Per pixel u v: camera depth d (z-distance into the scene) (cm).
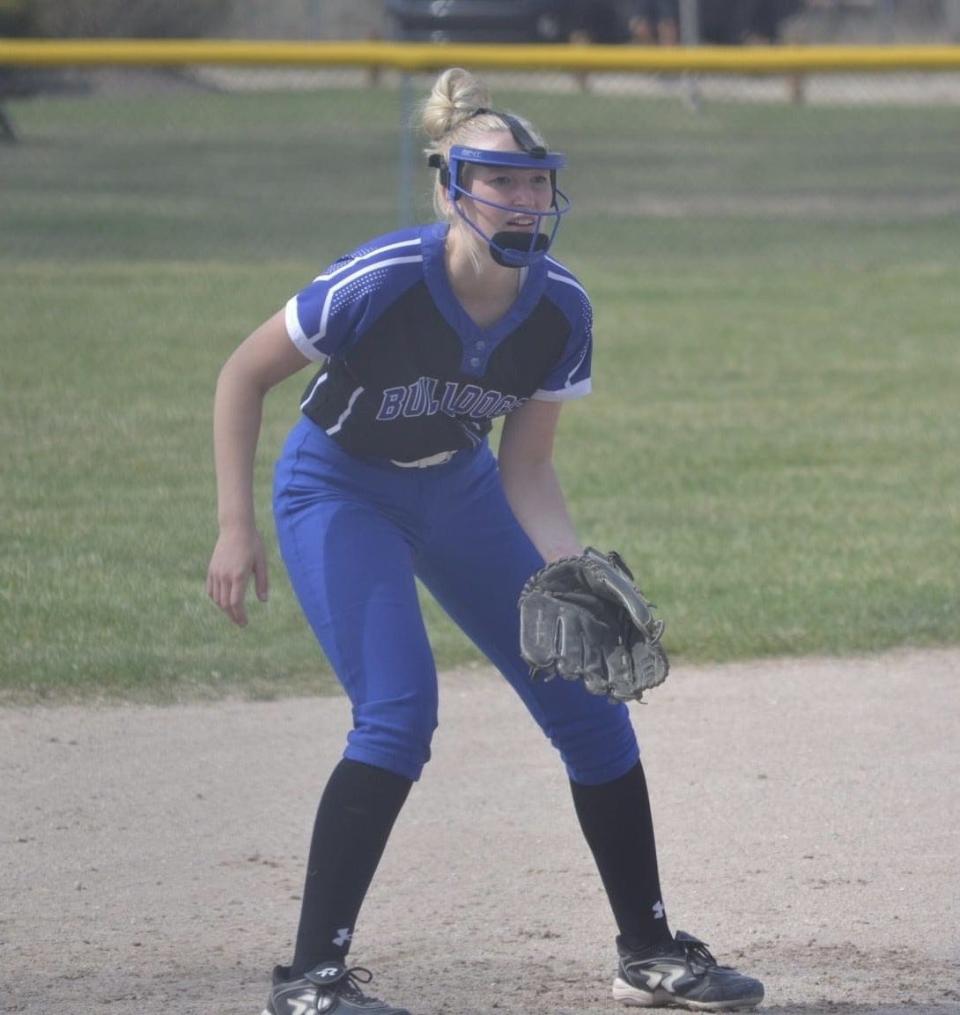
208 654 2288
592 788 1295
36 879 1595
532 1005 1305
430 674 1212
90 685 2169
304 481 1268
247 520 1216
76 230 6025
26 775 1877
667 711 2116
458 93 1216
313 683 2209
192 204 6544
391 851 1667
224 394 1223
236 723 2058
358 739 1196
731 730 2042
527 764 1925
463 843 1691
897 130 8725
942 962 1391
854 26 10488
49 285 5150
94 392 3859
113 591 2516
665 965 1290
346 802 1185
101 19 8606
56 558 2662
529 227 1179
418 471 1267
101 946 1434
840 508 3030
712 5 9581
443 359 1211
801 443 3531
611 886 1305
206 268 5459
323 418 1252
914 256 6038
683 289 5434
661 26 9350
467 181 1175
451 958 1410
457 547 1298
